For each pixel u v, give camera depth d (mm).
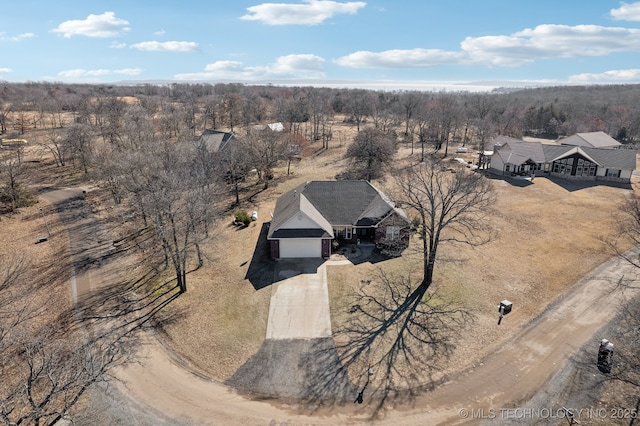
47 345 22422
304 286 33781
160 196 33469
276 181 64938
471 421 21266
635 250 39719
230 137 67312
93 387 23641
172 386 23828
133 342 27516
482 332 28172
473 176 57312
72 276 36688
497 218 49062
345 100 161375
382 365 25172
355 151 67438
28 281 35969
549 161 68562
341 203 42719
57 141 79688
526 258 38844
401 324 29000
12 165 60688
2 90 190375
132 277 36344
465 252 39969
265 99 170000
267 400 22750
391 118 112875
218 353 26500
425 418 21453
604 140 88375
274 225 39562
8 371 24766
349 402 22500
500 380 23953
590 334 27797
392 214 39969
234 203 54781
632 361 24125
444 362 25438
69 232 46906
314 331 28406
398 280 34688
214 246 40969
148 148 52531
